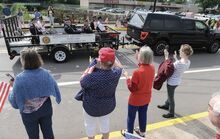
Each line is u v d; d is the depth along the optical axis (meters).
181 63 4.29
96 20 10.70
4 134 4.09
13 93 2.77
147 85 3.60
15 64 7.97
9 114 4.72
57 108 5.04
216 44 11.22
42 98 2.88
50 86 2.90
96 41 8.71
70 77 6.95
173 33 10.15
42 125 3.07
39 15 15.75
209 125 4.54
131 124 3.88
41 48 8.45
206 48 11.44
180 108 5.28
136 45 10.50
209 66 8.84
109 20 24.14
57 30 9.70
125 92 6.03
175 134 4.21
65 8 38.44
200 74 7.83
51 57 8.66
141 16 10.07
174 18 10.10
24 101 2.79
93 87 2.93
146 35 9.64
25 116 2.89
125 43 9.96
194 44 10.81
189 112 5.09
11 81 3.08
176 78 4.44
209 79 7.37
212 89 6.55
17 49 7.86
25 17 19.61
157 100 5.62
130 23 10.70
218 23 18.83
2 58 8.63
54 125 4.40
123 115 4.87
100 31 9.50
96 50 8.93
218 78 7.51
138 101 3.67
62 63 8.34
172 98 4.64
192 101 5.70
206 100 5.80
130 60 9.01
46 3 51.06
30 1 50.75
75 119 4.64
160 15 9.80
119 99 5.62
